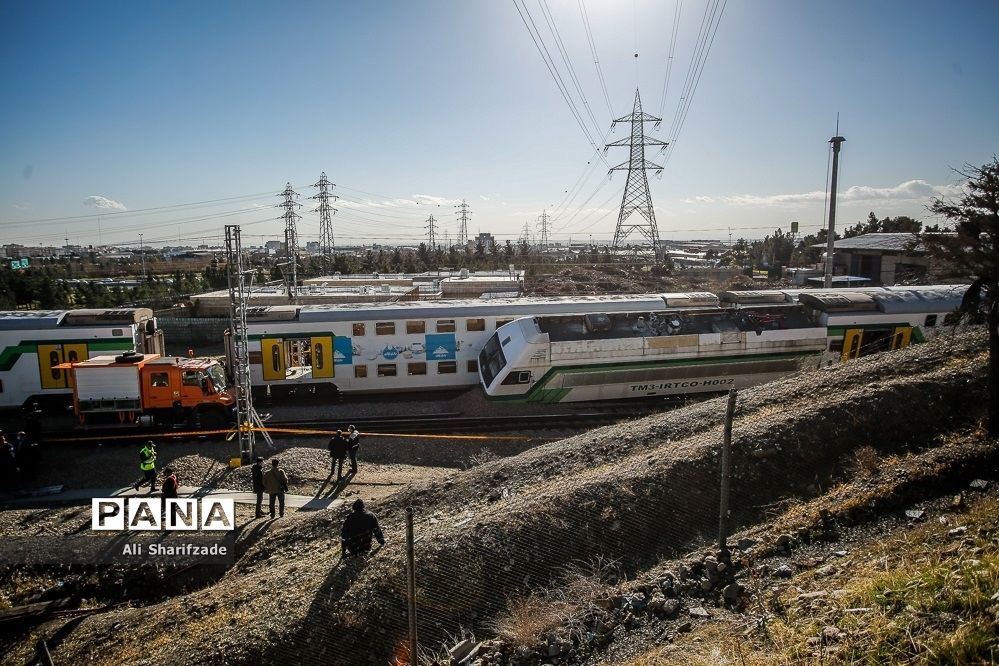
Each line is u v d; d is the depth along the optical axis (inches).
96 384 837.8
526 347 911.0
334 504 665.0
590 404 957.8
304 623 401.4
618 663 329.7
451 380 1067.9
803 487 469.7
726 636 322.3
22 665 451.2
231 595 470.6
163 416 866.1
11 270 2805.1
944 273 510.0
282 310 1035.3
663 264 2901.1
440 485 609.9
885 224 3058.6
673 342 937.5
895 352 704.4
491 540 446.3
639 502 467.2
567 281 2491.4
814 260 3090.6
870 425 511.5
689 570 391.2
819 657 275.4
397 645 387.5
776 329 976.9
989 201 469.1
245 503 669.9
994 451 430.6
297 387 1034.1
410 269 3218.5
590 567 427.2
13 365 995.3
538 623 372.2
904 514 396.5
